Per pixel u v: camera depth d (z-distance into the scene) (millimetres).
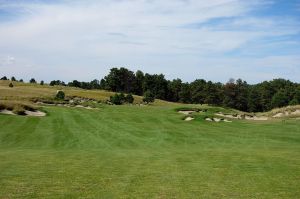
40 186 14586
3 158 22203
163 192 14078
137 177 16781
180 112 73438
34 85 178875
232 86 197000
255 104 195750
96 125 49375
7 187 14312
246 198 13445
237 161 22016
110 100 127875
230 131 48312
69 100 111062
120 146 35656
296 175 17688
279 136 44656
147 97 147625
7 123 45344
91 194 13516
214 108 79188
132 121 55125
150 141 39344
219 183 15812
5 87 141375
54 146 34562
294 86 193250
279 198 13500
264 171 18672
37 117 52156
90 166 19594
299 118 69188
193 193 14031
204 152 27359
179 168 19406
